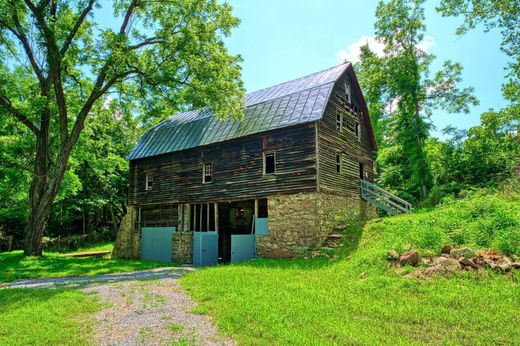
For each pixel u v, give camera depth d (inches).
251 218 880.3
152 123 1127.0
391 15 1173.7
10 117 777.6
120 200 1453.0
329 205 633.6
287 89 783.1
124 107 884.0
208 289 348.8
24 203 1056.8
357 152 820.6
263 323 233.8
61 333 227.9
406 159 1196.5
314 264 472.4
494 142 966.4
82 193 1337.4
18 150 796.6
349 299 284.5
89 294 354.3
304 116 633.0
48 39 638.5
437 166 1068.5
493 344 190.9
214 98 695.1
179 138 858.1
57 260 676.1
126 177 1445.6
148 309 288.7
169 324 245.3
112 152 1350.9
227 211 922.7
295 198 618.5
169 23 703.1
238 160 716.7
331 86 668.7
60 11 685.9
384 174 1235.2
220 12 726.5
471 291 270.1
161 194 860.6
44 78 712.4
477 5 778.8
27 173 834.2
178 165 834.8
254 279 385.4
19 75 747.4
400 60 1152.8
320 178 612.1
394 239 447.8
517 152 931.3
